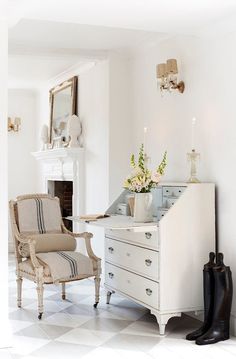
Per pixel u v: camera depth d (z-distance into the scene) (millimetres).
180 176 4828
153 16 3906
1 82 3883
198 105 4543
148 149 5469
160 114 5199
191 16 3926
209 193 4250
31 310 4852
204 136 4449
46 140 7883
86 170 6609
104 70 5996
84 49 5797
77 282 6129
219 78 4250
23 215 5125
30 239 4695
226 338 3969
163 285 4086
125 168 5930
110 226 4082
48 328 4297
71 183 7875
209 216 4246
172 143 4965
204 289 4043
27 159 8688
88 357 3611
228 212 4168
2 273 3848
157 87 4938
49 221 5246
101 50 5844
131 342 3936
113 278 4902
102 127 6066
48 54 5680
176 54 4879
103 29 5012
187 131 4715
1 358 3594
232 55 4090
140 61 5629
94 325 4375
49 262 4660
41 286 4566
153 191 4777
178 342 3938
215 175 4316
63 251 5020
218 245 4293
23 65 6703
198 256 4203
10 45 5500
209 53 4379
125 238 4641
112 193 5883
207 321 4027
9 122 8516
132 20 3998
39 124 8523
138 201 4359
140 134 5652
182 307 4145
